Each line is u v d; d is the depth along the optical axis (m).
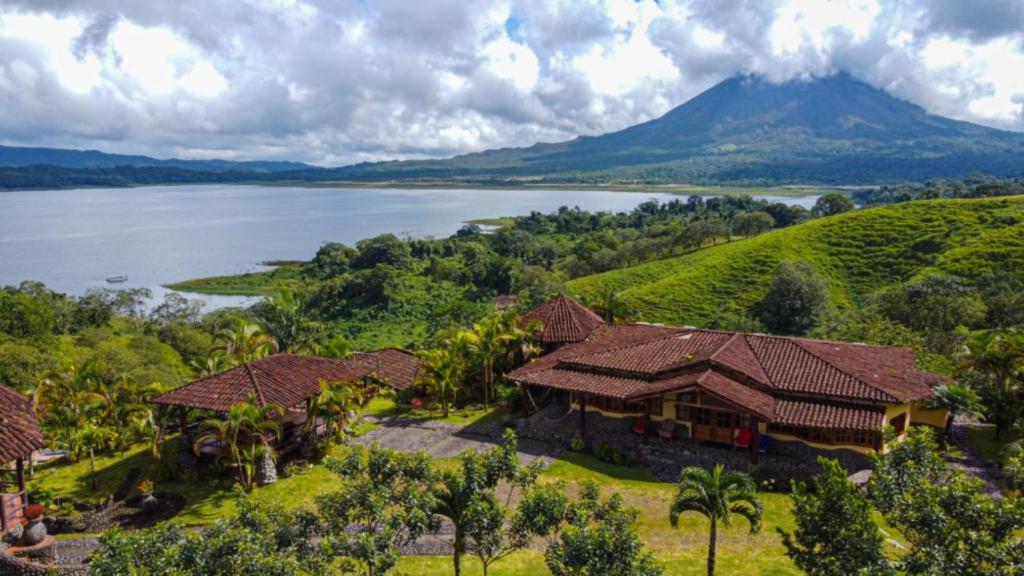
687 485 21.17
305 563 16.09
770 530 27.28
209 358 43.56
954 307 65.44
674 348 39.53
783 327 89.62
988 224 103.25
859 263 105.88
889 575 14.98
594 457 35.41
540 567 24.31
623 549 16.47
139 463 35.34
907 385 34.19
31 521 26.77
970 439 38.09
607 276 132.75
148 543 15.33
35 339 74.88
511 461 19.38
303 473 33.53
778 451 34.16
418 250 188.00
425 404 46.59
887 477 17.14
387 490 18.14
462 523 18.39
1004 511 15.20
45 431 37.56
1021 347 37.12
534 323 47.03
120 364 68.69
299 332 57.53
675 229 171.75
